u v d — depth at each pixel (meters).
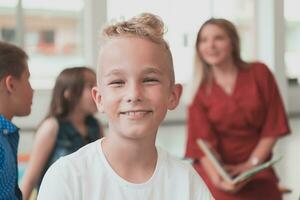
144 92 1.05
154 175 1.13
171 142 6.62
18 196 1.60
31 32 8.05
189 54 8.38
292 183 4.58
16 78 1.67
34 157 2.44
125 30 1.07
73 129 2.50
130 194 1.10
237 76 2.64
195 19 8.55
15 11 7.91
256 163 2.58
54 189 1.07
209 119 2.69
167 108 1.11
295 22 9.34
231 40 2.60
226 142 2.66
